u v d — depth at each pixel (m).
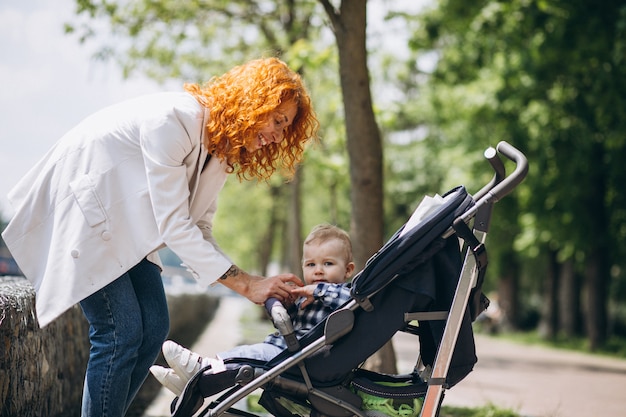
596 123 20.77
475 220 3.71
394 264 3.62
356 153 7.22
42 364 5.21
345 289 3.95
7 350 4.38
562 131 21.91
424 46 15.52
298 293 3.89
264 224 31.25
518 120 22.30
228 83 3.80
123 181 3.76
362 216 7.21
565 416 7.86
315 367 3.72
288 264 28.81
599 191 23.61
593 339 24.00
